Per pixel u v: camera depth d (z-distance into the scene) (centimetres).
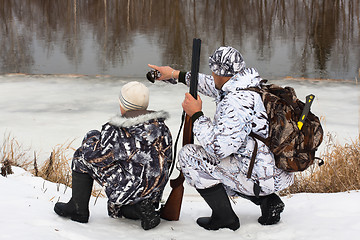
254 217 439
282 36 1869
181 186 423
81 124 901
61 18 2172
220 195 395
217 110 377
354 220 405
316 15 2253
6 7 2378
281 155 369
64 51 1600
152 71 477
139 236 386
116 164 388
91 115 960
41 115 954
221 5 2461
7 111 978
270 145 371
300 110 373
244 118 365
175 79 474
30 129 861
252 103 368
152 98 1080
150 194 393
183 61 1474
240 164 381
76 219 402
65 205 408
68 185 604
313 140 370
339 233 381
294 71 1377
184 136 407
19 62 1456
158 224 412
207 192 395
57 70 1363
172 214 427
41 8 2378
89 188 400
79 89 1169
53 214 411
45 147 771
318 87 1202
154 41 1752
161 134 394
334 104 1048
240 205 509
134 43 1719
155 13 2286
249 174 377
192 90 394
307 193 525
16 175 574
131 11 2322
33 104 1036
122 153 382
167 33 1897
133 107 391
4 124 888
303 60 1498
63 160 658
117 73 1337
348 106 1034
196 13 2291
